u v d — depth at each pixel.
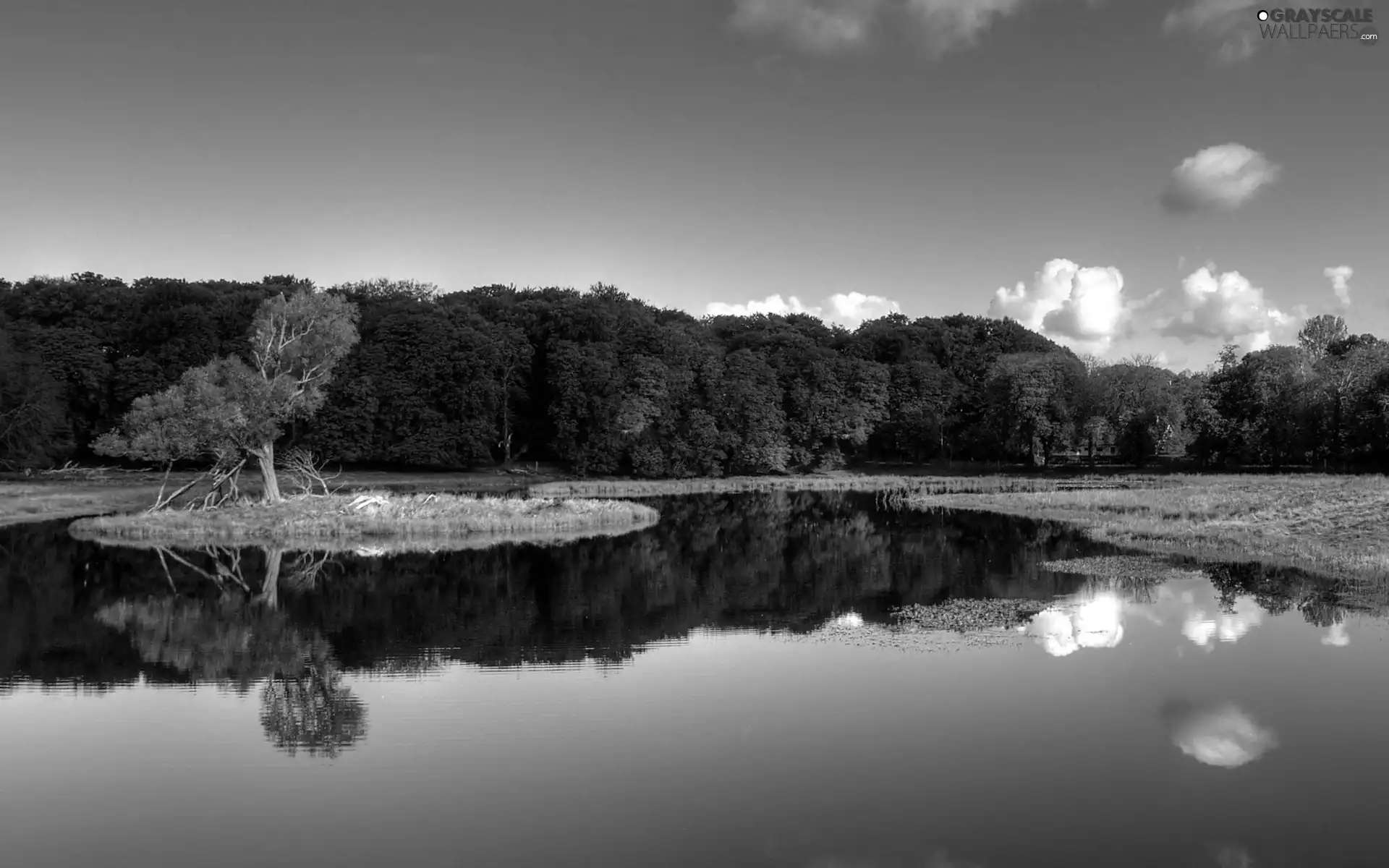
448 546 42.97
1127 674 20.47
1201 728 17.12
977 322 125.31
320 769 15.76
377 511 49.22
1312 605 27.03
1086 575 32.66
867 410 101.06
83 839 13.30
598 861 12.41
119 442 51.19
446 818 13.82
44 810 14.25
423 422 82.38
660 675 21.19
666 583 33.38
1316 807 13.77
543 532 48.38
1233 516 45.06
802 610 28.44
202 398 50.25
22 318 84.88
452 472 87.50
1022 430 93.12
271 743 17.02
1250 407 84.62
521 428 95.31
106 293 86.25
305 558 39.19
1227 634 23.70
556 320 93.06
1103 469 90.69
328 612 28.38
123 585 32.78
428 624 26.69
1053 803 14.04
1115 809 13.79
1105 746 16.27
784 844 12.86
